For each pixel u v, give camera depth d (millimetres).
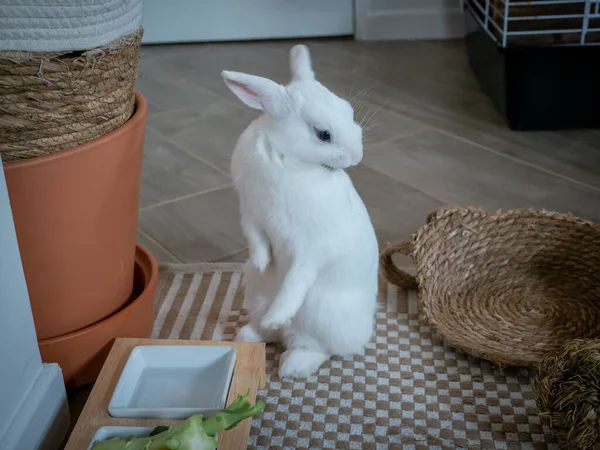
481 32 1750
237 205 1345
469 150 1499
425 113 1687
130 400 862
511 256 1108
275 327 892
